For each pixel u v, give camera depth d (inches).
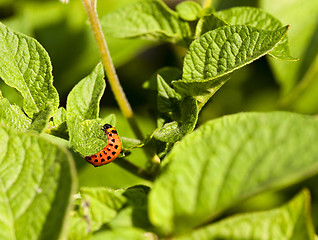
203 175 5.2
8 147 5.6
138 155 8.3
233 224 5.4
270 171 5.0
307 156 5.0
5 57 6.7
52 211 5.3
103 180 8.5
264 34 6.3
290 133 5.1
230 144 5.2
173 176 5.2
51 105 6.4
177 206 5.2
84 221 5.6
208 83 6.5
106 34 7.8
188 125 6.4
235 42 6.4
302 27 9.0
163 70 7.8
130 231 5.3
